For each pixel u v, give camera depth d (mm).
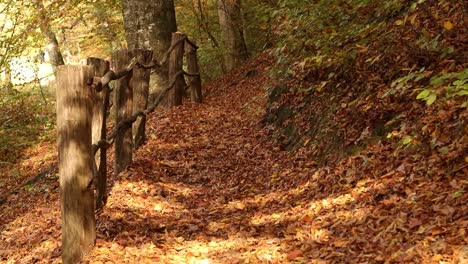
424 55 6078
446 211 4098
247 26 16078
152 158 7848
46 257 5168
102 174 5867
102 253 4688
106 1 16000
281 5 7531
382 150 5664
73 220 4625
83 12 16438
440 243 3736
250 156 7977
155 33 11617
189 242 5109
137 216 5734
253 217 5680
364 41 6820
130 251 4793
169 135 9062
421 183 4719
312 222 5027
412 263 3691
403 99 6039
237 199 6457
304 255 4426
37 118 14555
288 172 6762
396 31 6539
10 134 12805
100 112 5699
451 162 4734
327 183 5816
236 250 4785
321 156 6688
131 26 11719
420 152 5172
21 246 5879
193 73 11500
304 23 7203
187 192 6797
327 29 6945
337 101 7199
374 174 5367
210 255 4746
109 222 5363
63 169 4629
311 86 7848
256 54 15555
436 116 5285
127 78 6812
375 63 6836
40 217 6816
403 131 5602
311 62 7301
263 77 12281
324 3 7094
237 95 12102
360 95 6770
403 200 4602
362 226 4570
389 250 3984
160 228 5461
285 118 8422
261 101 10180
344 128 6547
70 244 4641
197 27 18578
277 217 5492
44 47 17703
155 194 6480
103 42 19969
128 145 7047
